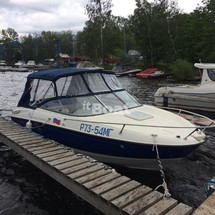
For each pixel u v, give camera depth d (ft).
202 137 21.66
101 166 19.27
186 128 22.33
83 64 134.31
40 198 20.20
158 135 20.58
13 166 25.45
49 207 19.19
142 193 15.83
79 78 25.41
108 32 187.52
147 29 148.36
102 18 164.66
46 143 24.02
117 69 149.69
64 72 25.96
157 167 22.31
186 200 19.93
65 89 25.25
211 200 14.76
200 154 28.12
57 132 24.63
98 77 26.30
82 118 23.25
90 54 173.58
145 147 20.42
